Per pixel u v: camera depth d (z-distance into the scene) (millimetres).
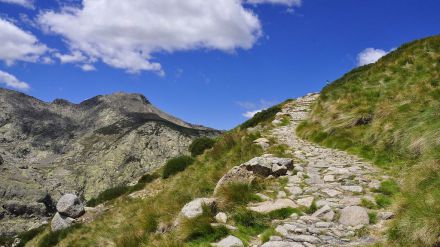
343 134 19891
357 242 8625
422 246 7449
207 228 9812
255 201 11695
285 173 14352
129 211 22609
